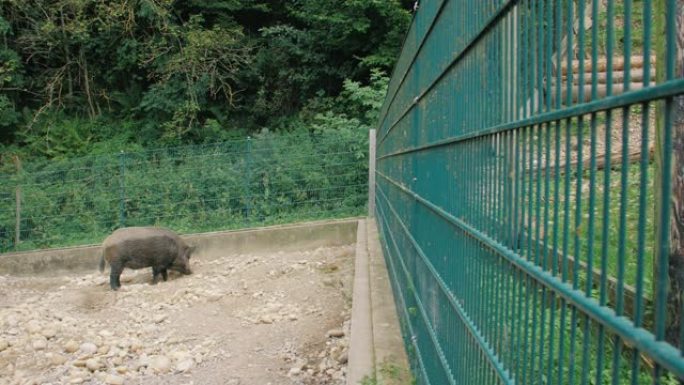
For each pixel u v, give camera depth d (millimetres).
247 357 6195
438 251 2902
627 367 2584
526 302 1489
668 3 834
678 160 2660
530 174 1478
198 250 11812
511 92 1658
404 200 4703
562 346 1248
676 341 2662
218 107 18844
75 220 12734
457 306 2346
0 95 17656
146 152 13055
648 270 3266
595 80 1087
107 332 7105
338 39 18375
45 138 17359
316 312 7523
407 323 4242
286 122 18922
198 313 7820
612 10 1007
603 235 1046
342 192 12609
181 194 12742
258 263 10625
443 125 2801
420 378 3418
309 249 11656
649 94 852
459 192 2373
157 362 6000
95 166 12844
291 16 20266
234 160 12766
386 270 7133
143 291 9273
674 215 2686
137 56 18188
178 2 18938
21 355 6457
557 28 1304
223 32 17875
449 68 2633
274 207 12641
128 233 9789
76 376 5848
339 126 14789
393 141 6129
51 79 18734
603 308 1040
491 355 1798
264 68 19234
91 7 18516
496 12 1798
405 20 17078
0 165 16516
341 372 5602
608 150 1031
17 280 10961
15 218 12562
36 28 17688
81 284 10484
